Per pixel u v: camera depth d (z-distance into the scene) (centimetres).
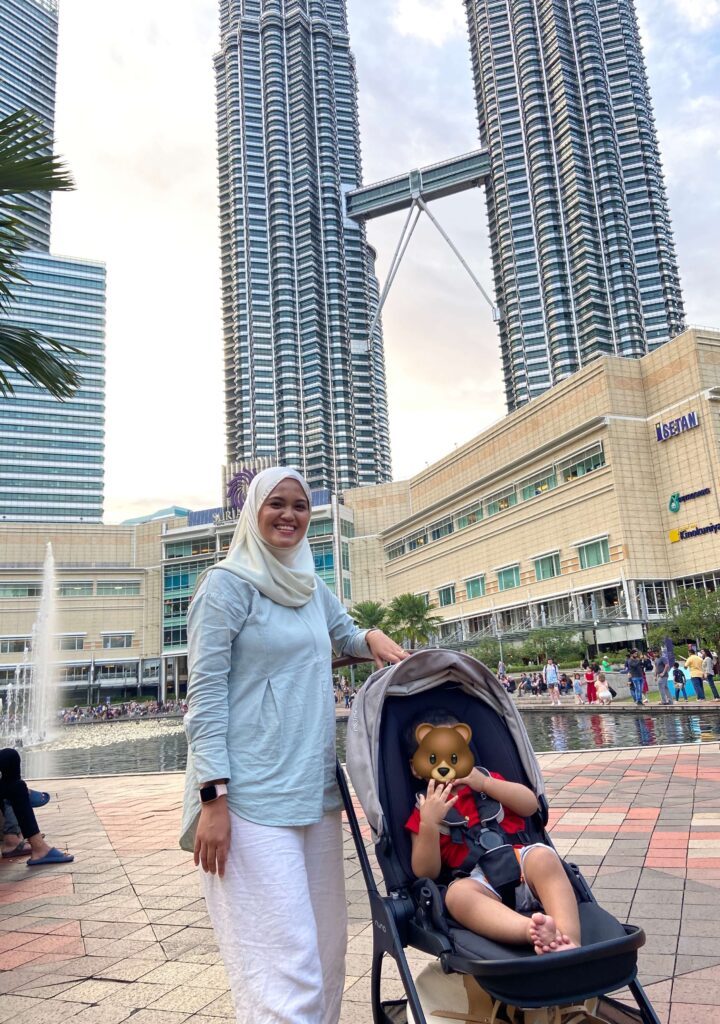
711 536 3569
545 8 10188
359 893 433
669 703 1977
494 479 4981
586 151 9744
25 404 12381
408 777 228
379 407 13038
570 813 607
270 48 12262
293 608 224
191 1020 264
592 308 9206
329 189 11756
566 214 9712
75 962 333
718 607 2694
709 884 387
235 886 187
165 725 4128
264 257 11362
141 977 309
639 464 3931
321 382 10738
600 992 165
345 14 13325
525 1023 178
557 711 2384
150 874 497
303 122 11825
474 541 5203
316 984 178
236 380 10994
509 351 10069
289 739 203
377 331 13312
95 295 12888
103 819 739
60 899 445
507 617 4825
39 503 12262
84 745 2875
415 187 10925
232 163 11862
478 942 178
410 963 311
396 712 240
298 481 230
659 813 579
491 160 10462
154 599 7306
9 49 13512
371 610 4759
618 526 3838
